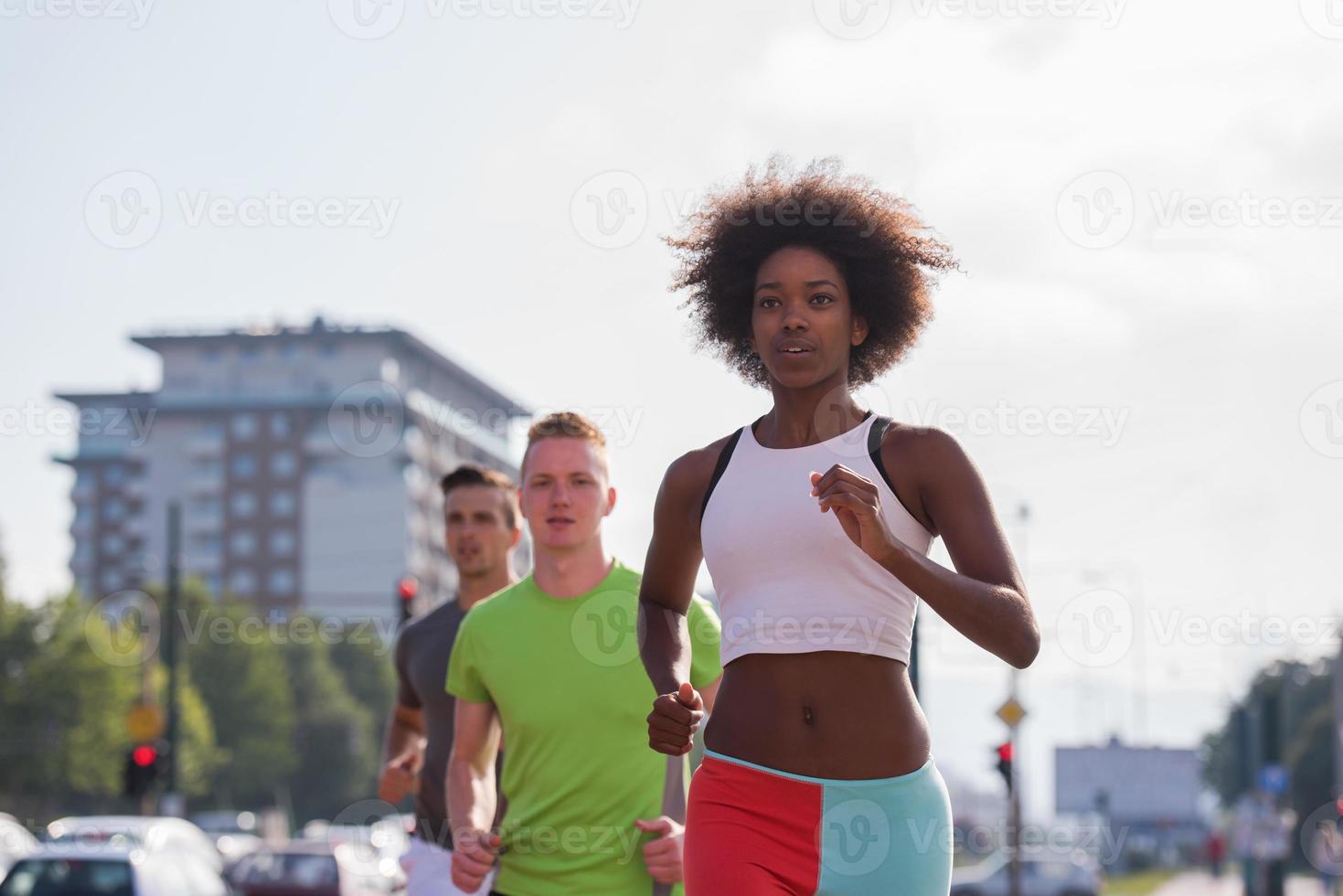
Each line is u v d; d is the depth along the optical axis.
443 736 10.02
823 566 5.31
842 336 5.65
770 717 5.36
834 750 5.30
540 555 8.16
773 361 5.61
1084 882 51.09
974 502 5.27
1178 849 96.31
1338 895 64.06
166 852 24.70
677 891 7.95
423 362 193.25
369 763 155.88
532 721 8.01
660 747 5.74
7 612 102.38
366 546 188.00
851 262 5.77
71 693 101.75
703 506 5.64
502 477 10.48
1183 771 68.19
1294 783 109.56
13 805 102.75
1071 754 68.62
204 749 116.38
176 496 193.62
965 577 4.95
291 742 140.12
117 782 102.38
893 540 4.85
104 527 197.38
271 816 109.50
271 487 191.25
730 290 6.05
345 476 189.75
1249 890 55.62
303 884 37.31
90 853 23.31
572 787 7.98
